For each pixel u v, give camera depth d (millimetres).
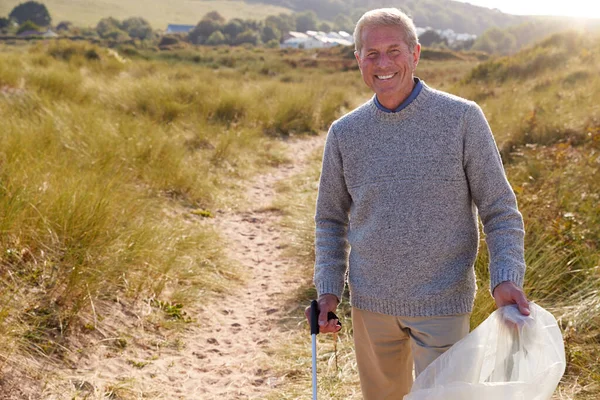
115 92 10930
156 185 6758
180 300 4531
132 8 189000
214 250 5531
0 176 4758
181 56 35250
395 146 2215
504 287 2090
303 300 4754
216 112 11305
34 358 3449
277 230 6473
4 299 3686
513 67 17359
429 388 2062
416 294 2230
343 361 3779
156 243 4949
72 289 3955
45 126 6879
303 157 9922
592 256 4320
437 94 2227
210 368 3809
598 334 3580
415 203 2188
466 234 2244
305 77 24359
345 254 2541
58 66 15016
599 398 3113
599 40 18172
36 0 169750
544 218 4840
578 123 8242
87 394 3293
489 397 1944
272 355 3953
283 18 189625
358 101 15133
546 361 1964
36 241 4246
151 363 3748
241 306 4730
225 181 7863
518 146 7875
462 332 2275
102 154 6621
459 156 2180
